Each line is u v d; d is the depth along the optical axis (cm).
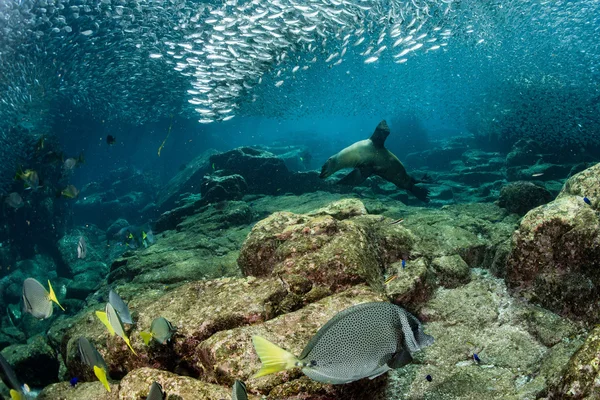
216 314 363
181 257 811
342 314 201
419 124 3553
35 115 2395
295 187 1431
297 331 311
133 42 2006
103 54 2177
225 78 1273
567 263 378
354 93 3853
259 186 1453
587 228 366
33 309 346
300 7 1048
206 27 1700
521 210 675
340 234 425
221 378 292
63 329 616
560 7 2283
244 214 1080
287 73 2322
